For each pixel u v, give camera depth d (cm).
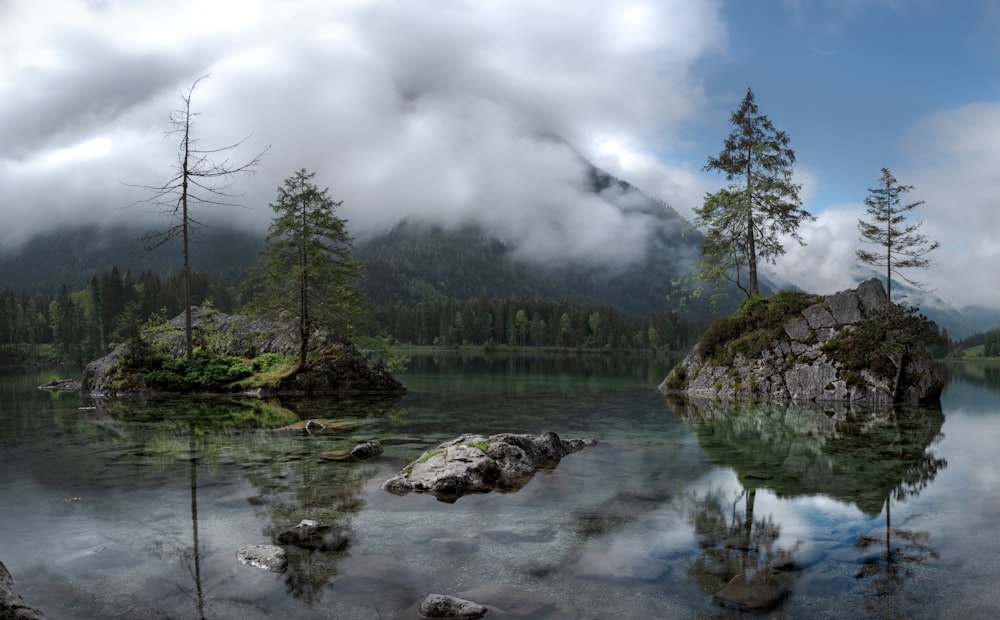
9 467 1410
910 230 3722
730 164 4284
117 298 10638
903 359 3356
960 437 2022
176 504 1102
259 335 3997
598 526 998
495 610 670
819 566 817
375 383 3806
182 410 2620
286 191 3553
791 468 1490
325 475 1345
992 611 678
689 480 1354
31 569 789
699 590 734
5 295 12656
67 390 3862
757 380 3656
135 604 683
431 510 1084
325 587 731
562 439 1852
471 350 16675
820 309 3712
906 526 1005
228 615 655
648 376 5941
